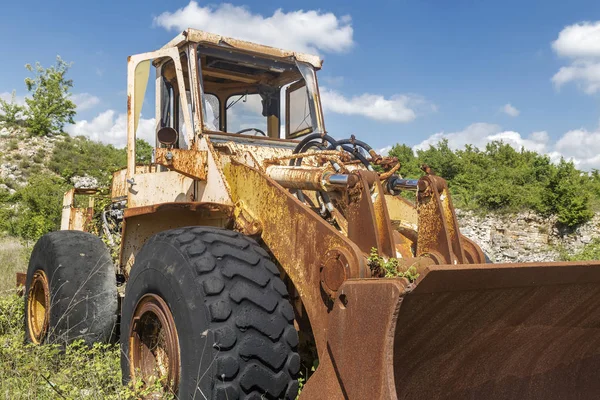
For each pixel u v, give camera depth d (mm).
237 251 3129
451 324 2545
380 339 2287
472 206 19578
